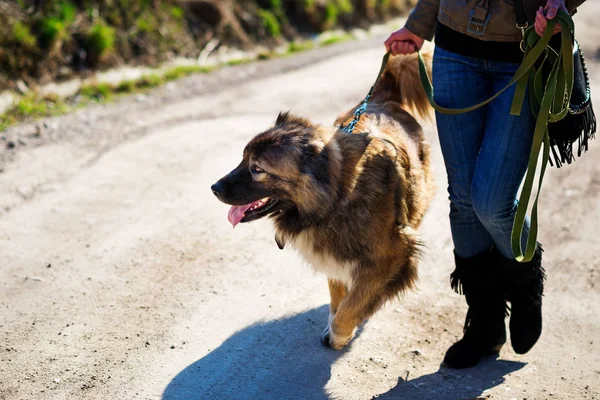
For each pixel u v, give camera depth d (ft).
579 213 18.02
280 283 14.44
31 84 26.22
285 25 39.06
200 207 17.63
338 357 11.99
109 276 14.30
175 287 14.03
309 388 11.10
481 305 11.53
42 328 12.42
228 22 35.65
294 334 12.67
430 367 11.77
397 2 48.19
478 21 9.85
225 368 11.58
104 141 21.77
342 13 43.09
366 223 11.00
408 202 11.85
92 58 29.01
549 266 15.29
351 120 12.60
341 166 10.94
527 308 11.30
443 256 15.74
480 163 10.25
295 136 11.08
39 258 14.83
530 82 9.74
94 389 10.88
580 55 10.07
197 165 20.11
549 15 9.12
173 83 28.73
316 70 31.78
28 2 28.96
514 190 10.20
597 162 21.50
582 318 13.21
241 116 24.63
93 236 15.92
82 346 11.96
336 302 12.65
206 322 12.91
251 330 12.73
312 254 11.65
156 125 23.47
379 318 13.26
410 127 13.16
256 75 30.68
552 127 10.37
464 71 10.28
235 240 16.15
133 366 11.50
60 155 20.40
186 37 33.63
